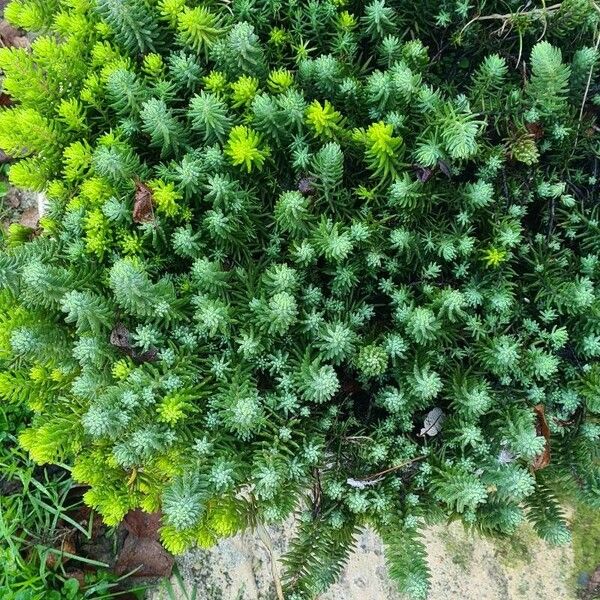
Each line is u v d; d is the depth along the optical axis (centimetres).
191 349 34
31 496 48
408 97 34
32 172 36
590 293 34
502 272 36
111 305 34
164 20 36
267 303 33
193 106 33
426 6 38
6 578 47
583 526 46
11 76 36
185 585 49
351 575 47
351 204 36
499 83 37
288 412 35
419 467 36
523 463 35
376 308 38
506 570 46
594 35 37
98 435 31
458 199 35
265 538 42
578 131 37
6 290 34
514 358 33
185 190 34
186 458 33
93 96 36
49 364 34
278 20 38
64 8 39
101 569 49
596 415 37
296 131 35
